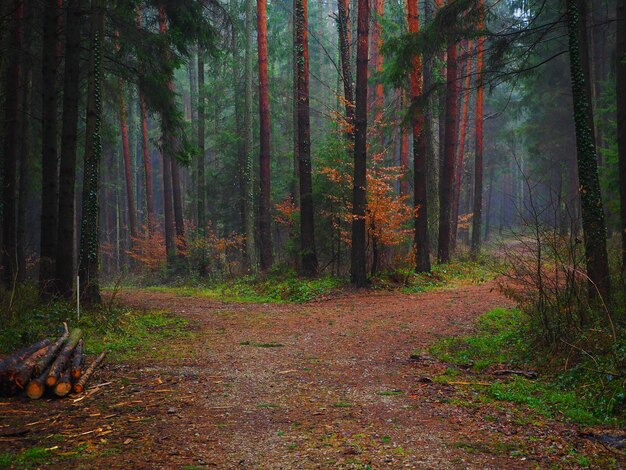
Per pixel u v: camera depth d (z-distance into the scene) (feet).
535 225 29.12
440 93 43.96
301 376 24.86
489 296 49.49
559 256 27.48
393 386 23.08
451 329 35.96
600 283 27.63
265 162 77.25
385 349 30.99
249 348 31.58
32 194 94.58
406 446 15.83
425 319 40.06
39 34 51.08
